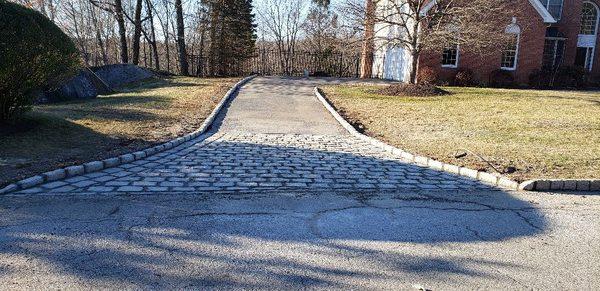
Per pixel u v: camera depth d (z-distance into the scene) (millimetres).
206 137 9422
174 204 5172
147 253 3869
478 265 3883
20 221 4492
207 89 18578
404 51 26859
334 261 3857
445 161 7707
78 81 15406
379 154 8320
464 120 12516
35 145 7566
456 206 5508
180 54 29531
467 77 25531
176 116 11734
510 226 4875
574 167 7387
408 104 15820
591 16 31938
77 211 4832
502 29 25516
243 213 4961
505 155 8180
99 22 36062
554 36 30047
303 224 4695
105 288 3270
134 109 12586
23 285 3268
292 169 6984
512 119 12812
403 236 4477
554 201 5844
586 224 5004
